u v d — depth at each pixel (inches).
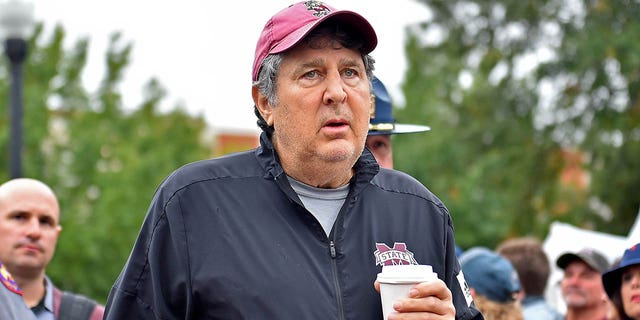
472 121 869.8
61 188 830.5
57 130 895.7
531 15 868.6
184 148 1059.9
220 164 131.1
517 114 859.4
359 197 130.9
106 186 840.3
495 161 811.4
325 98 124.0
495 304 216.7
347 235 126.8
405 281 114.9
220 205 126.3
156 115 1066.7
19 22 458.0
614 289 196.5
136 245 127.7
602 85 780.6
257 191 128.1
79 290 799.1
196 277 121.7
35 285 212.7
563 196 846.5
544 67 822.5
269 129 133.2
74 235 789.9
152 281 124.6
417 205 133.7
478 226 765.3
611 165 783.1
